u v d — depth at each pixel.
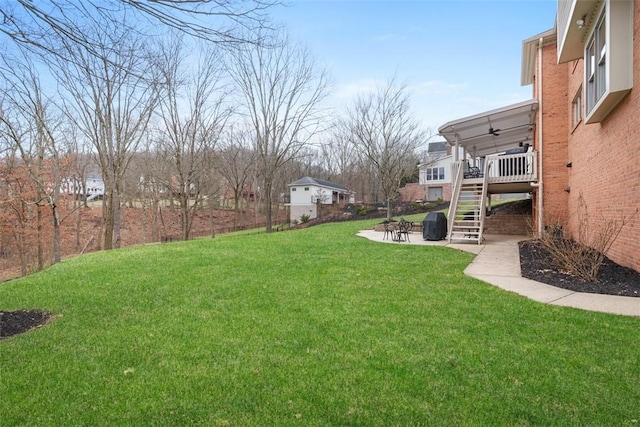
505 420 2.38
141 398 2.69
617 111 6.94
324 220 30.78
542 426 2.32
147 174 28.28
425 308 4.75
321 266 7.72
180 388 2.83
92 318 4.59
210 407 2.57
